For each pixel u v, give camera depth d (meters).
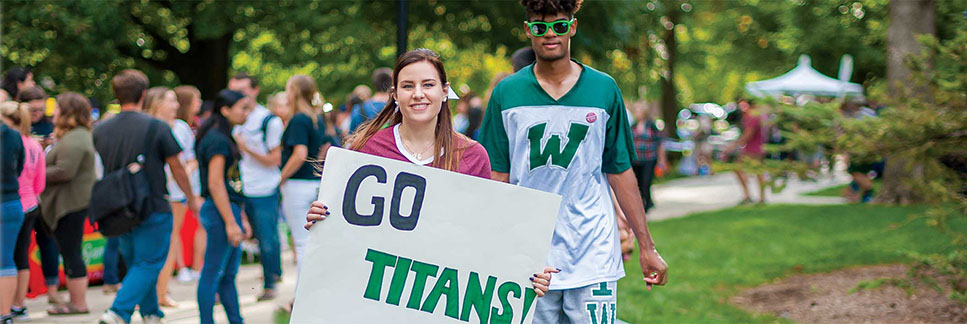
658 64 40.47
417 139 5.01
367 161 4.82
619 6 29.00
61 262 12.38
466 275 4.84
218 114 8.61
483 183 4.83
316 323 4.79
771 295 10.55
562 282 5.77
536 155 5.81
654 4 33.62
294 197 9.88
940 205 8.45
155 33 29.62
